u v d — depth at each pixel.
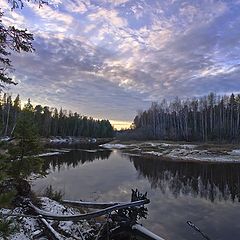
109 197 21.59
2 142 6.70
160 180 30.39
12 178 10.90
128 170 37.84
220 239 13.50
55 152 62.09
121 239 8.59
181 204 20.12
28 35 5.17
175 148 69.19
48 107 109.94
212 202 20.77
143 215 8.66
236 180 30.59
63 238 9.87
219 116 97.56
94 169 37.97
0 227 5.41
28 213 10.70
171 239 13.52
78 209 15.10
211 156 53.88
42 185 24.30
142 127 131.12
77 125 147.50
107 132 176.62
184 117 106.62
